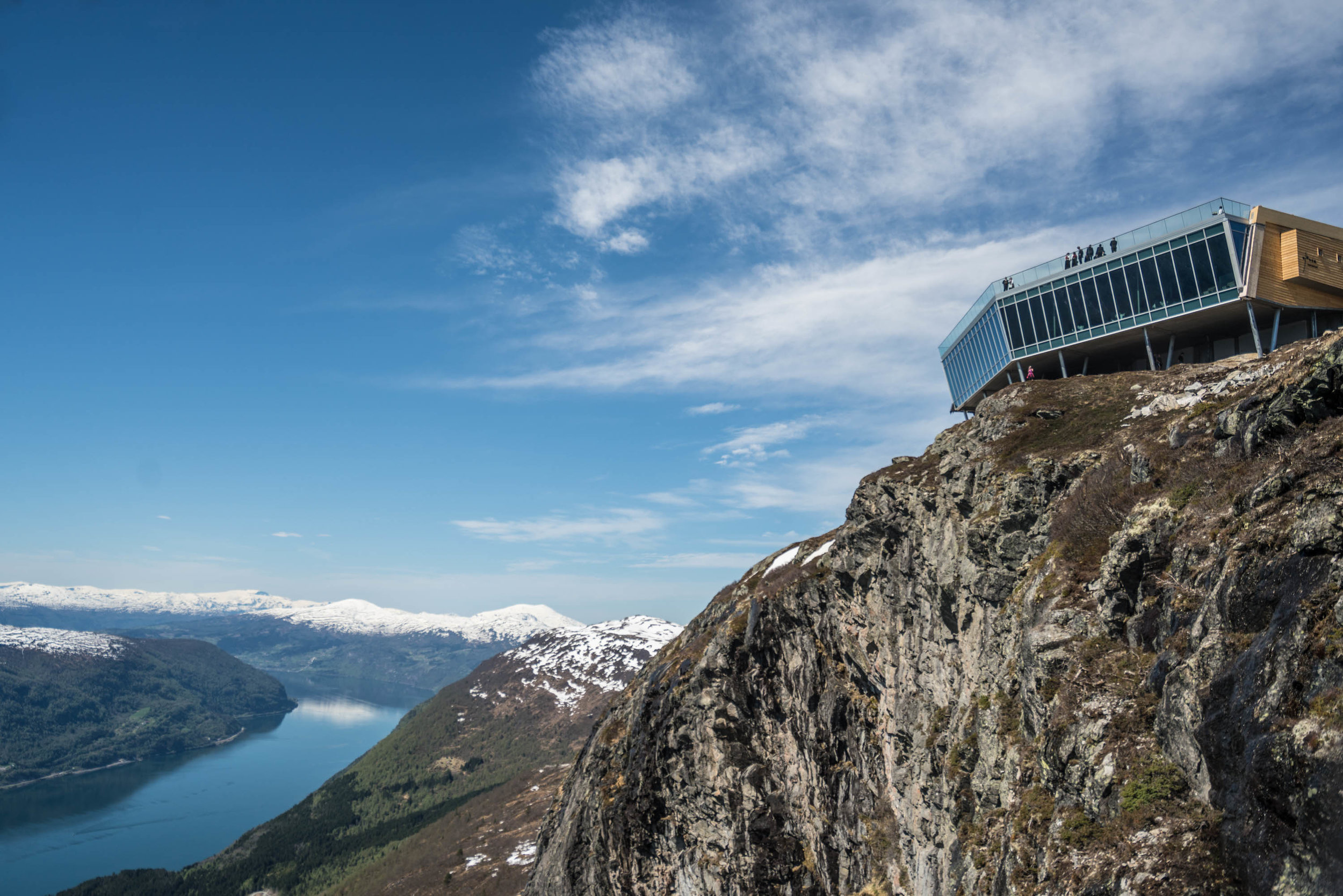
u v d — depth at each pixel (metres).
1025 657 26.73
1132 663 22.73
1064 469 34.28
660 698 70.44
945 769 34.72
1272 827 14.41
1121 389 43.00
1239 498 20.86
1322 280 47.62
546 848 87.62
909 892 39.06
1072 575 28.03
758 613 58.78
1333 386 19.56
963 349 69.81
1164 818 17.89
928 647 40.97
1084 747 21.53
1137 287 51.94
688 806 57.22
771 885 48.44
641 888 61.59
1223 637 18.25
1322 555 16.17
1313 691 14.74
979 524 36.22
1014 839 22.89
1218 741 16.70
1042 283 57.53
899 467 51.19
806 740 50.88
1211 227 48.09
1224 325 51.66
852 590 50.12
